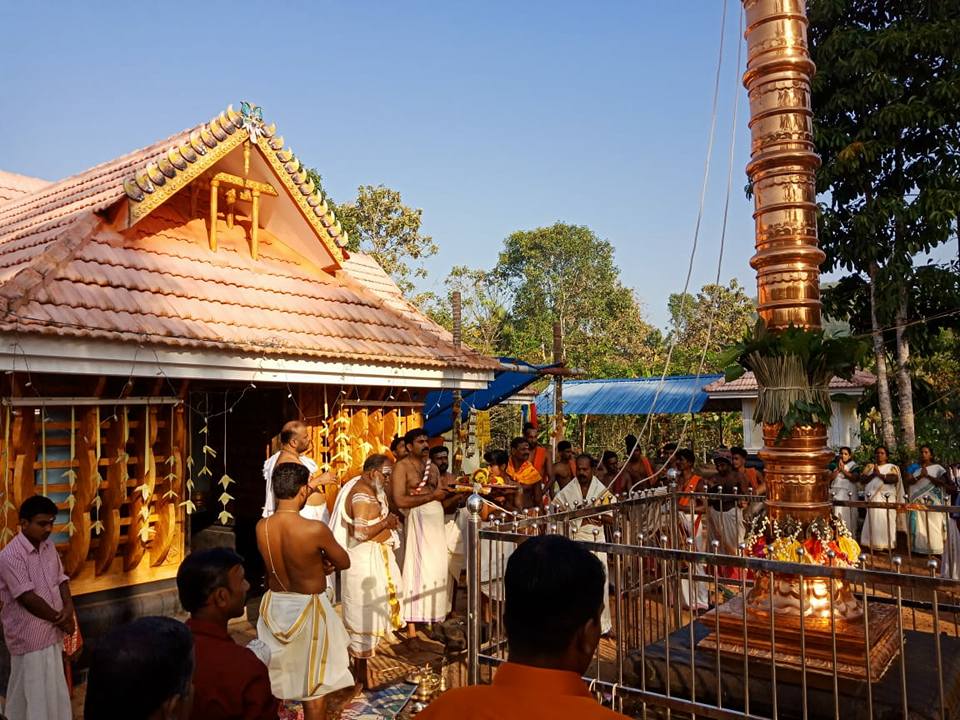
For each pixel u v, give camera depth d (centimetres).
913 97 1288
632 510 616
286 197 897
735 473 889
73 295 630
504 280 5497
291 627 450
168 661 178
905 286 1330
